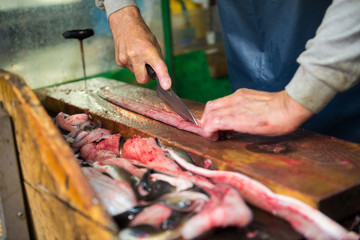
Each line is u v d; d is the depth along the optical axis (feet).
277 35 6.82
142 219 3.18
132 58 5.75
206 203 3.25
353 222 3.54
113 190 3.49
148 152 4.46
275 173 3.76
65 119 5.88
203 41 13.03
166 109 6.07
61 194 3.35
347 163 3.92
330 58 3.63
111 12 6.16
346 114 6.36
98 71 8.57
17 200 4.04
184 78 13.23
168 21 9.16
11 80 3.63
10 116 3.81
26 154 3.72
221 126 4.26
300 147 4.38
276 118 4.00
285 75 6.95
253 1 6.91
